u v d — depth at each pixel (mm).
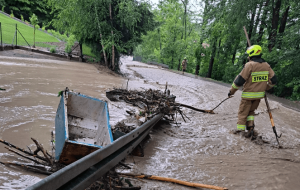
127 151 3434
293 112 10102
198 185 3244
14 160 3271
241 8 18609
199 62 27578
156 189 3117
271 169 4285
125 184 3109
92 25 17203
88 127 4133
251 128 5996
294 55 15273
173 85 14516
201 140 5512
